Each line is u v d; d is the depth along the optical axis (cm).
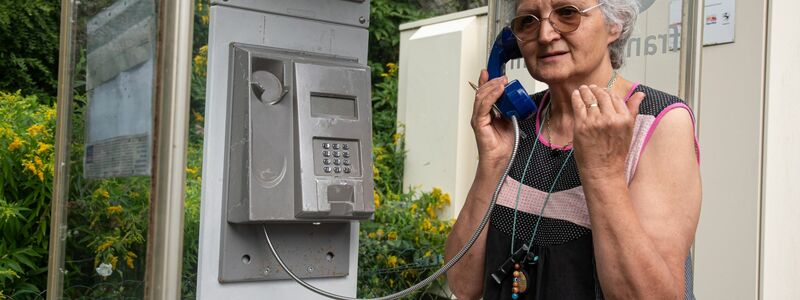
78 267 196
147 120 177
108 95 190
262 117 200
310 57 213
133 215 180
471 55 503
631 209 165
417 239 436
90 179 194
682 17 252
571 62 182
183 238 181
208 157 202
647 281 163
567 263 178
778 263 327
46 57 631
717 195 330
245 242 207
